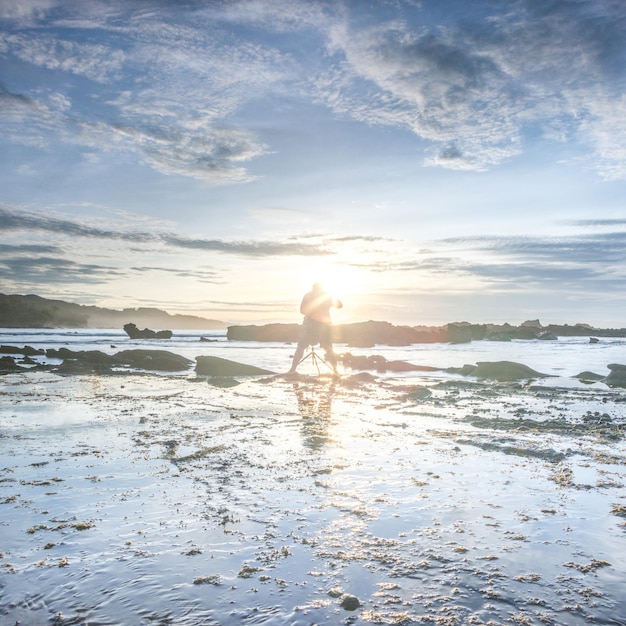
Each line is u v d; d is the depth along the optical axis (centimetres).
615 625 282
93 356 1988
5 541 385
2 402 1043
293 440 708
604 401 1079
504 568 345
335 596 312
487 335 4344
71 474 547
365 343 3472
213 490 496
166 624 284
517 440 709
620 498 478
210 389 1275
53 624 284
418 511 445
